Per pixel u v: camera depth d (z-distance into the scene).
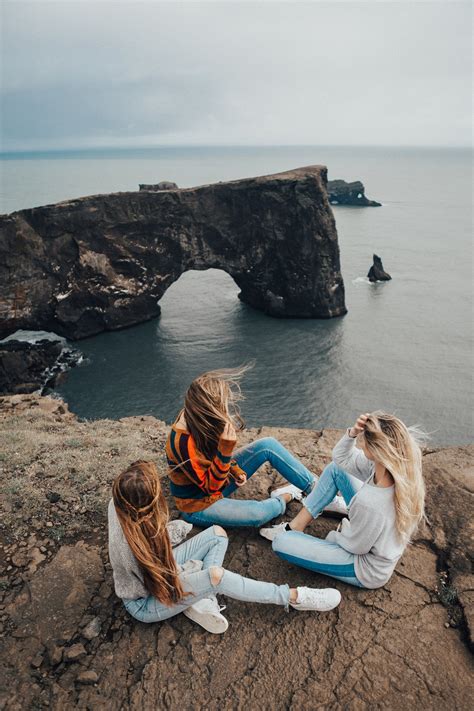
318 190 67.06
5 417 9.23
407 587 4.15
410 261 124.25
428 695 3.34
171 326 72.00
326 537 4.51
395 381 55.69
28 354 55.97
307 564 4.11
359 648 3.66
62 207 59.41
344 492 4.39
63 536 4.95
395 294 93.31
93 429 8.38
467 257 129.75
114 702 3.46
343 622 3.87
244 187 66.81
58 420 9.38
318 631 3.82
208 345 65.06
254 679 3.51
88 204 60.66
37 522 5.11
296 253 70.19
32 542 4.86
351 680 3.45
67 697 3.51
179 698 3.43
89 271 62.84
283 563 4.47
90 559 4.62
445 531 4.70
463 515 4.86
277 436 7.05
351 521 3.86
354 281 103.38
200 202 66.44
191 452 4.07
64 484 5.79
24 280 59.66
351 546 3.94
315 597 3.85
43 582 4.36
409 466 3.56
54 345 62.94
